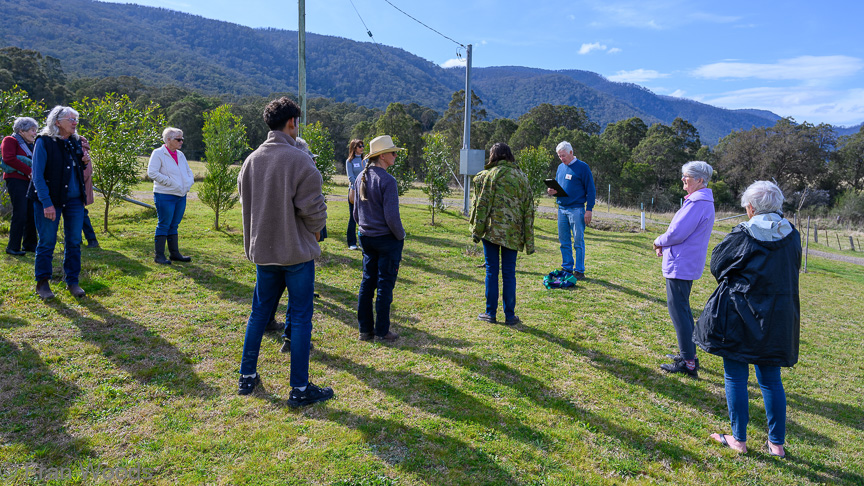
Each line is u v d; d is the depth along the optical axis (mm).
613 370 3963
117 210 11172
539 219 16328
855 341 5777
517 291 6316
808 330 6148
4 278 4852
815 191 59094
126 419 2670
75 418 2637
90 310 4242
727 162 66188
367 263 4121
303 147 4191
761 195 2854
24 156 5844
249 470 2311
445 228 12109
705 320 2977
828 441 3154
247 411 2852
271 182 2840
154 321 4129
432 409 3023
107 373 3164
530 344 4344
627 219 21953
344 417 2855
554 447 2738
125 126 8492
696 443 2957
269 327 4176
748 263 2809
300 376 2949
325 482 2258
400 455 2516
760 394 3834
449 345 4172
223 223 10148
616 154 62781
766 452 2928
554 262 8445
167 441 2496
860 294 9188
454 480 2348
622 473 2576
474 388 3365
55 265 5512
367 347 4000
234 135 9406
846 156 63344
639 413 3266
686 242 3906
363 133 71250
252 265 6391
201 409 2842
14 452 2301
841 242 27219
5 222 8109
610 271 7949
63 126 4297
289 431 2664
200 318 4297
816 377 4426
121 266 5727
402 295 5738
